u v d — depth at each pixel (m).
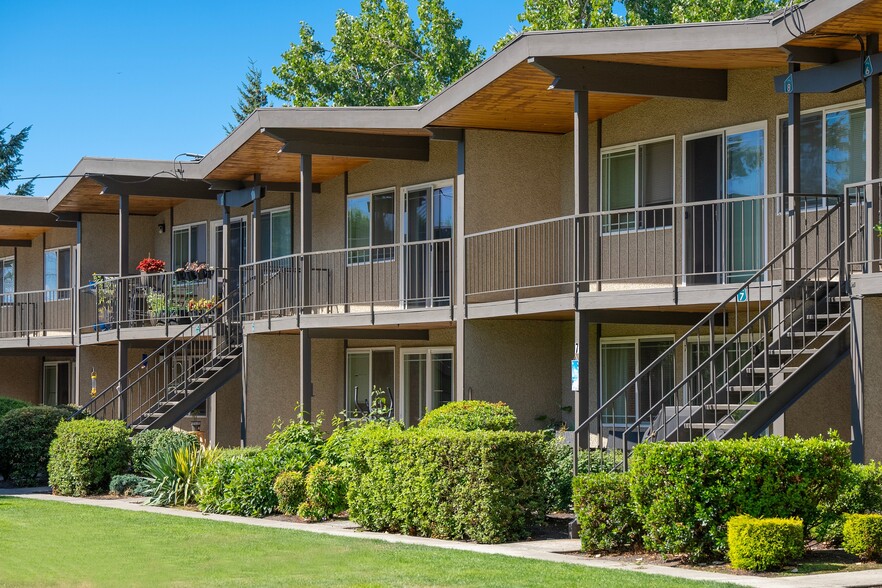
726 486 11.18
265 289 24.02
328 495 15.36
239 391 25.20
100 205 28.42
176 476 18.05
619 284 18.64
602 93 16.56
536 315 18.11
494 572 10.70
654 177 18.23
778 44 14.12
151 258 29.44
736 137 16.88
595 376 19.45
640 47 15.19
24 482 21.62
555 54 15.63
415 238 21.75
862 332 12.91
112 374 28.64
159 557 12.16
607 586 9.84
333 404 24.25
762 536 10.64
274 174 23.86
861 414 12.84
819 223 13.99
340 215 23.88
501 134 19.41
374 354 23.61
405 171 22.02
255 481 16.31
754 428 13.14
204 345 26.72
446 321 19.03
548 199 19.66
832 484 11.48
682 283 17.62
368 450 14.26
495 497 12.99
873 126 13.47
